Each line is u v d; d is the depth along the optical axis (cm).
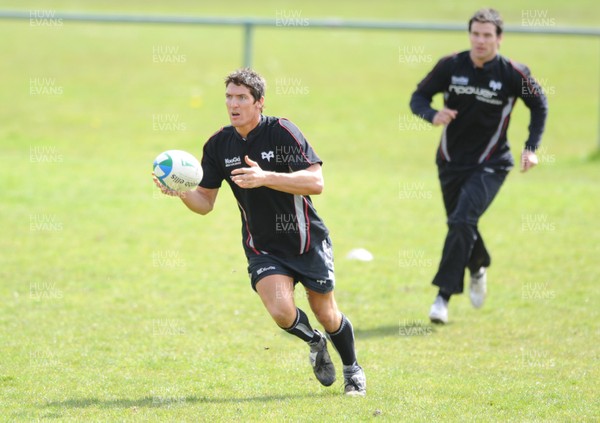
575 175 5338
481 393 2181
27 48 8969
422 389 2225
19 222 4088
